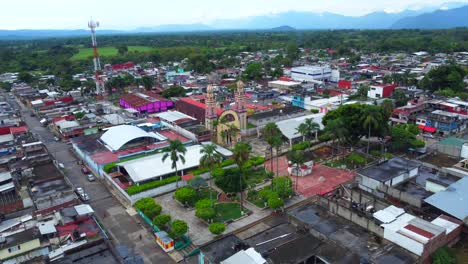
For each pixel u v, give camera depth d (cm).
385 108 12238
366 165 10775
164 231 7531
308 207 7762
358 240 6525
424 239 6125
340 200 8325
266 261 5719
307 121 11200
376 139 13012
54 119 16175
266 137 9906
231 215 8375
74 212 7681
